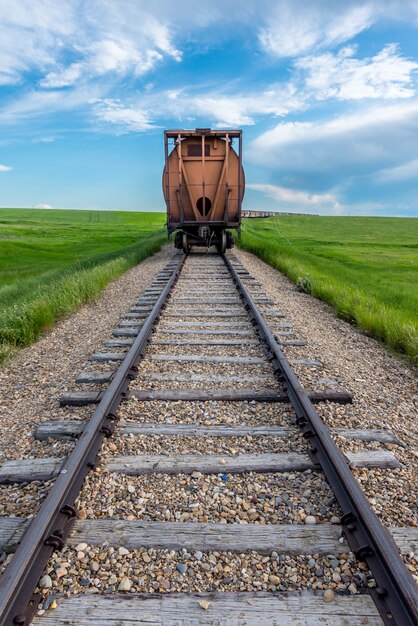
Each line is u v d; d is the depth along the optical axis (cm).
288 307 949
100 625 218
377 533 254
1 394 529
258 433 404
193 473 346
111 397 437
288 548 269
